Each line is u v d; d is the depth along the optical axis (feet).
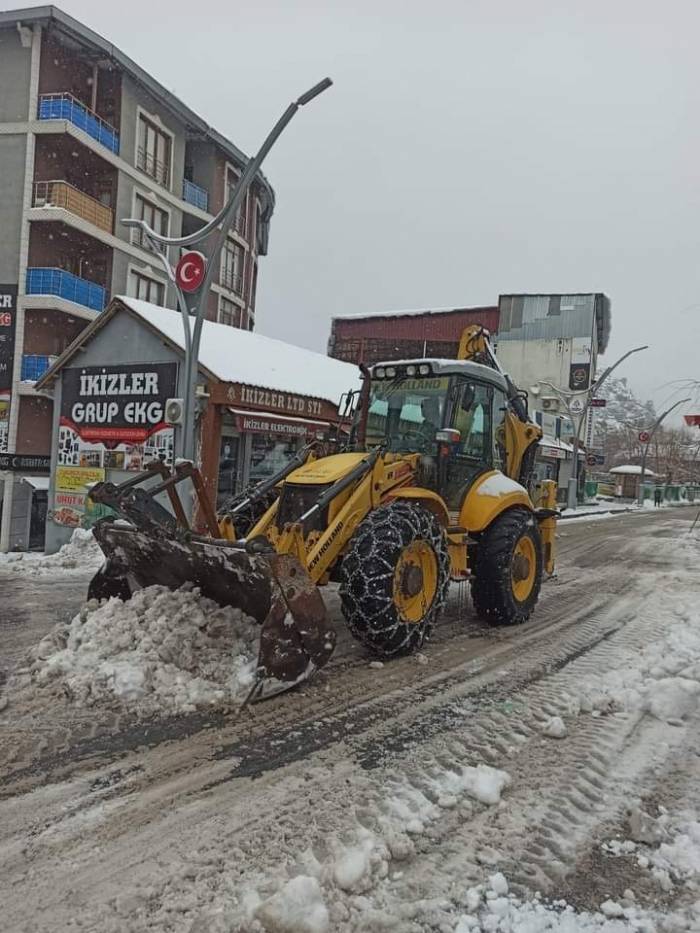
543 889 8.57
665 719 13.84
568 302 118.01
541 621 22.44
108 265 77.61
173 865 8.73
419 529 16.69
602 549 45.09
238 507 17.48
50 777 10.84
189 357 34.73
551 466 104.42
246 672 14.07
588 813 10.31
